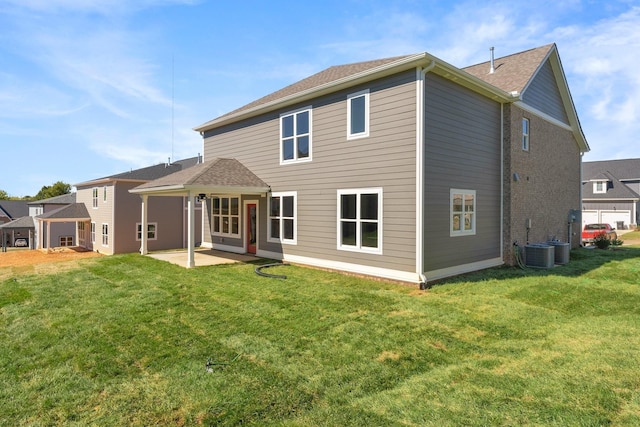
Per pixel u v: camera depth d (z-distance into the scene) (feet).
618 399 11.33
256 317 20.33
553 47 44.83
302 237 38.37
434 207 29.55
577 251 50.03
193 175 40.42
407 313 21.04
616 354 15.07
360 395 12.12
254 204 45.96
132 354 15.56
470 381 12.90
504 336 17.88
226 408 11.34
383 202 30.66
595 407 10.93
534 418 10.40
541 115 43.86
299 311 21.34
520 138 39.40
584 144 54.49
